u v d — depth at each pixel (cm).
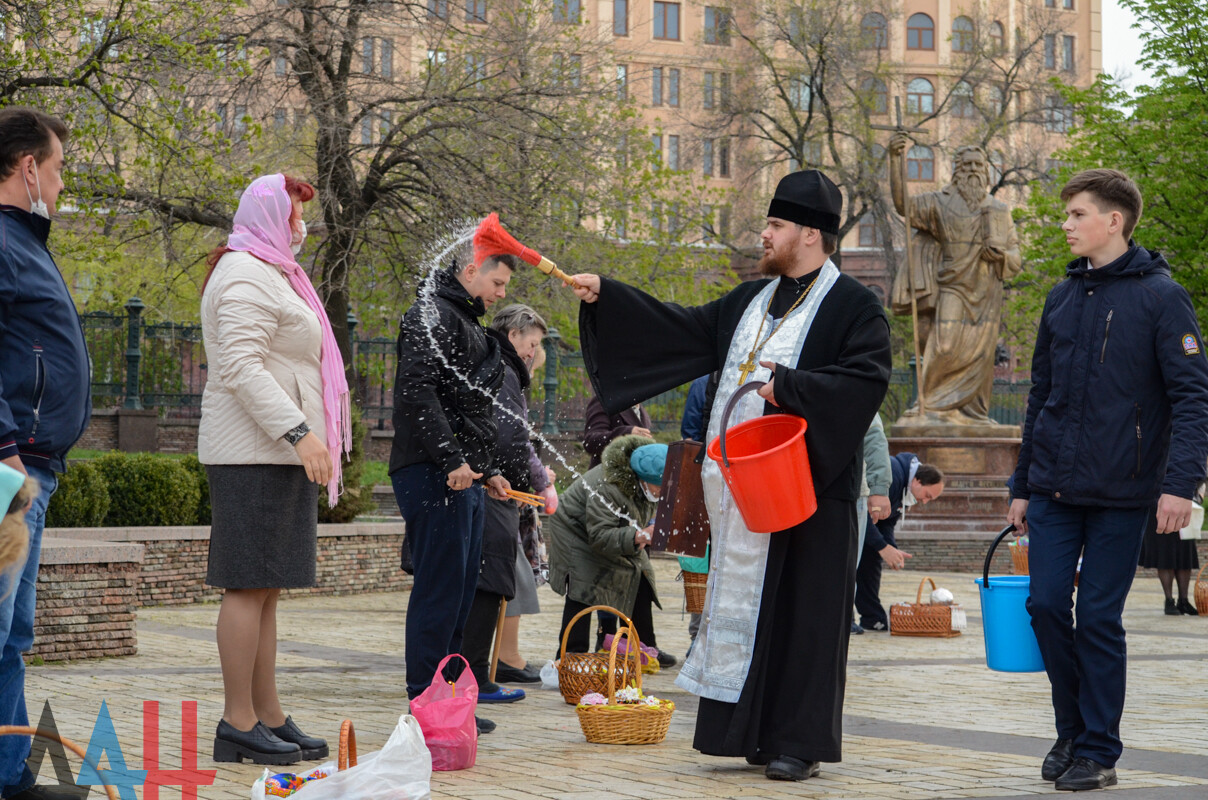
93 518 1337
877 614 1140
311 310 508
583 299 525
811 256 523
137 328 2317
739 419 511
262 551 482
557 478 2252
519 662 773
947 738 582
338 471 509
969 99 4197
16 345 406
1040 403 541
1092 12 6700
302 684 720
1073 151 2881
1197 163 2619
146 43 1620
